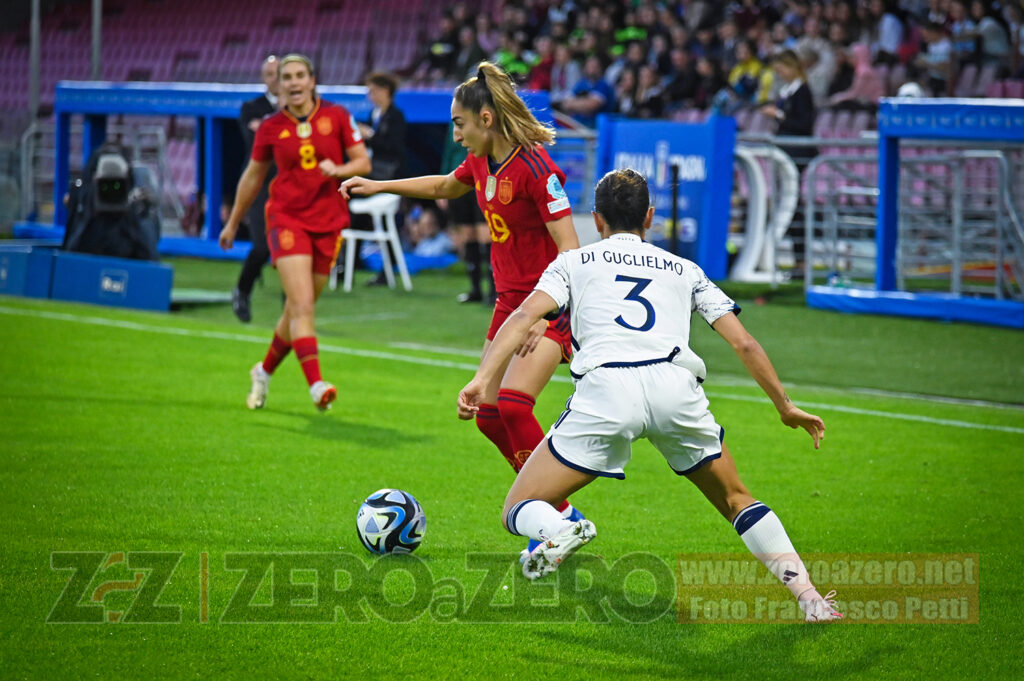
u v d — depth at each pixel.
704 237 36.56
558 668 8.91
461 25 53.50
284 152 17.91
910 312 30.69
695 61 44.59
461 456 16.09
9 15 75.75
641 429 9.45
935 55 40.31
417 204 43.91
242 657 8.98
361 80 61.84
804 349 26.33
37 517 12.51
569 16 51.25
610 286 9.71
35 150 49.84
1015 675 8.88
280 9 67.44
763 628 9.84
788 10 46.69
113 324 27.58
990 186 36.72
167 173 46.38
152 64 70.50
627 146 38.47
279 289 35.50
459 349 26.02
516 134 11.59
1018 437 18.23
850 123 41.34
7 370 21.42
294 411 18.91
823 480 15.30
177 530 12.18
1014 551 12.12
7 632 9.33
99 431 16.92
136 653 9.00
